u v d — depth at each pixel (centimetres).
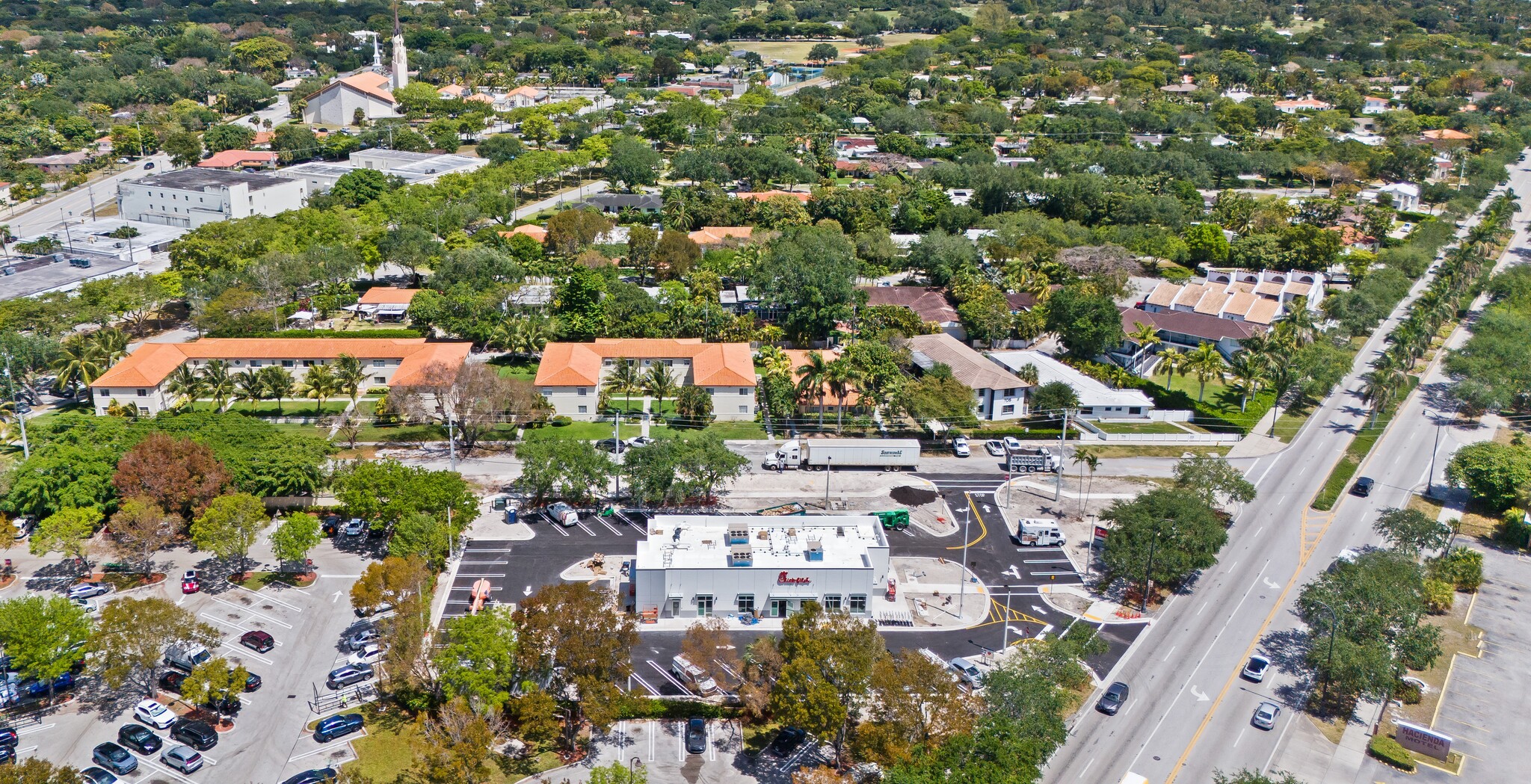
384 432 18675
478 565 14450
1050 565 15000
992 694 10981
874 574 13750
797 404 19512
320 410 19525
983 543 15538
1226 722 11912
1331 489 17412
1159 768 11150
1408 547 14662
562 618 11188
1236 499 15912
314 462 15500
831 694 10544
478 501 15200
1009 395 19750
